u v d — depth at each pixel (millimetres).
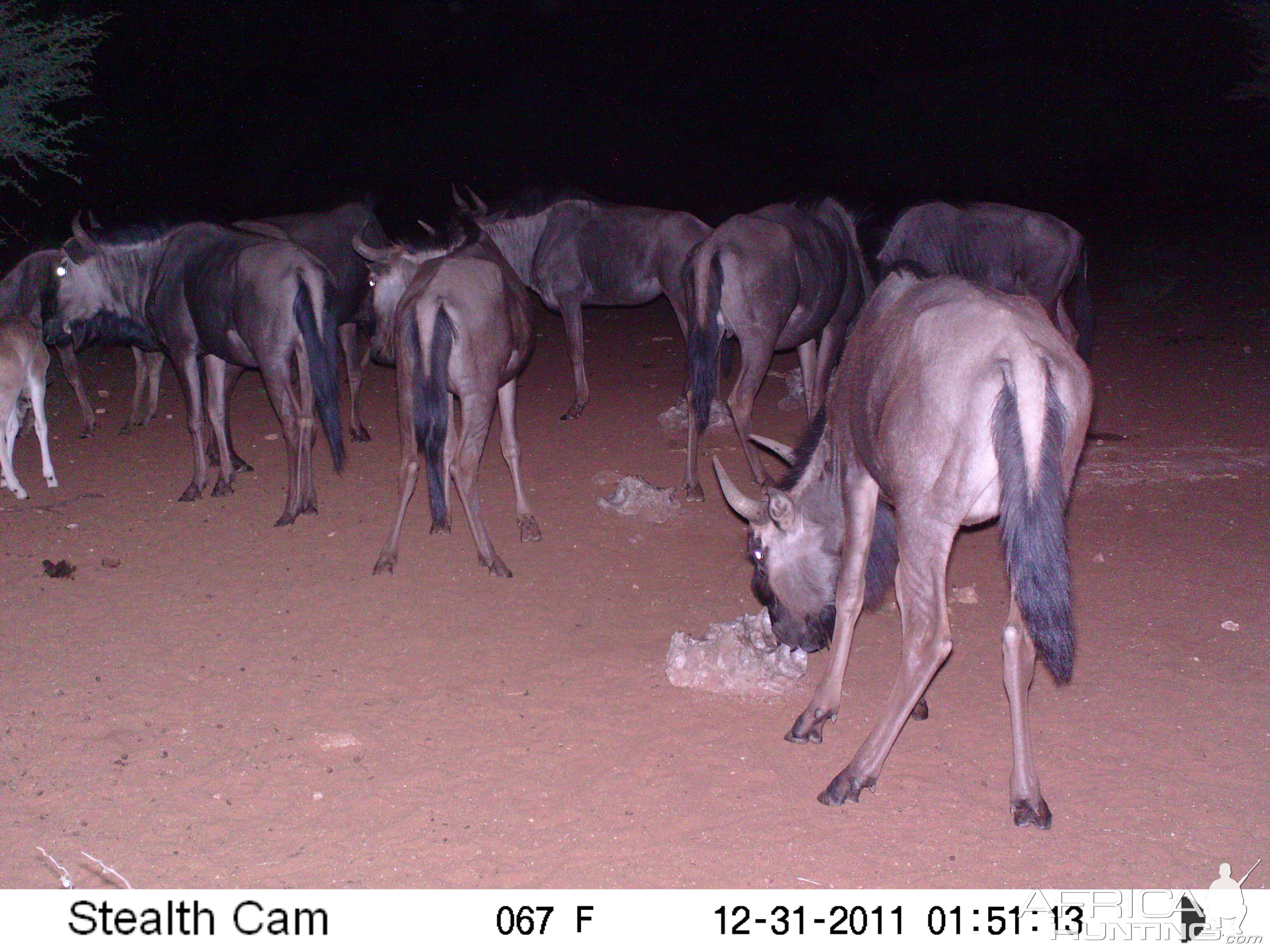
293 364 6492
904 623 3750
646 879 3490
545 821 3732
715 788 3885
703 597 5148
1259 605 4918
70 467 6832
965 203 7070
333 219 7301
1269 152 20328
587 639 4809
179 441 7324
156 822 3732
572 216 7605
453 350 5086
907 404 3635
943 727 4199
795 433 7137
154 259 6668
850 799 3809
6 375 6156
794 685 4473
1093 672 4480
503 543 5715
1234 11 14141
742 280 5930
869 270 6676
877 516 4273
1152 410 7551
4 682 4477
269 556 5574
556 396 8312
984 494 3564
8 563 5477
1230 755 3984
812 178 20938
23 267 6980
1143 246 14812
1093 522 5793
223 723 4234
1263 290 11555
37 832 3682
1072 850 3588
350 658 4668
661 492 6098
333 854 3598
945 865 3539
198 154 20688
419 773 3961
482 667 4602
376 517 6043
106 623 4926
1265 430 7039
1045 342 3559
